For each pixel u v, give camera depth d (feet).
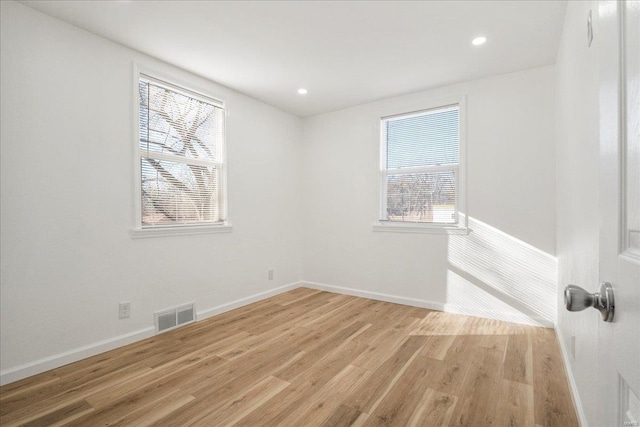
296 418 5.49
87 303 7.77
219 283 10.98
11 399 6.00
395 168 12.44
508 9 7.05
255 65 9.66
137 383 6.57
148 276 9.00
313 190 14.37
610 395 1.92
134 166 8.65
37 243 6.99
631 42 1.66
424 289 11.58
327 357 7.70
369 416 5.53
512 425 5.27
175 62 9.44
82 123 7.70
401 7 7.00
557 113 8.98
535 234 9.68
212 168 10.94
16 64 6.70
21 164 6.77
